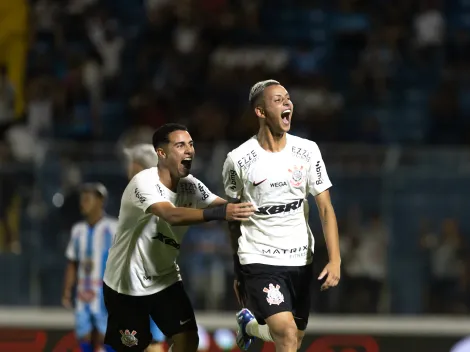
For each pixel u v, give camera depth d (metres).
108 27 45.72
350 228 30.98
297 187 16.72
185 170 16.78
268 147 16.78
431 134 41.19
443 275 30.91
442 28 46.09
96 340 25.64
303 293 17.30
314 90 42.12
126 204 16.91
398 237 30.95
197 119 39.66
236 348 28.08
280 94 16.55
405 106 43.09
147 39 45.00
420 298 30.95
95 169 31.03
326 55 45.66
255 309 16.80
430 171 30.91
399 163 31.02
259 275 16.73
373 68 44.00
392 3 47.22
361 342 28.27
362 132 39.91
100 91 43.12
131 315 17.53
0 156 31.94
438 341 28.27
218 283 30.95
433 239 30.94
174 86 42.62
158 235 17.08
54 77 44.06
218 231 31.23
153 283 17.34
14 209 31.11
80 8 46.50
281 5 47.69
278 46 45.69
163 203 16.34
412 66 44.94
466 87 44.19
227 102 41.56
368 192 30.95
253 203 16.78
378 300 30.94
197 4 46.22
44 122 41.16
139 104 41.00
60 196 31.02
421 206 30.95
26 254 31.08
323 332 28.30
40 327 28.30
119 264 17.41
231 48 44.56
